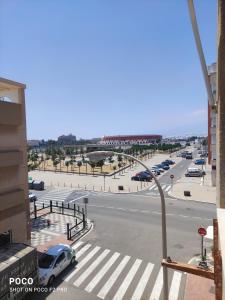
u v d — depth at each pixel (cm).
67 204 3894
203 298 1521
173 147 14862
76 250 2242
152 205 3694
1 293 1334
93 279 1772
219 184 959
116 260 2044
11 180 1938
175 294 1577
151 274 1822
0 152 1827
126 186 5191
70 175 6850
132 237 2509
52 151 13188
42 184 5103
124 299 1548
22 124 2044
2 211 1845
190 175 6153
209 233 1692
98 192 4712
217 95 1019
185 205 3650
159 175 6456
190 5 703
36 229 2775
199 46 807
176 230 2656
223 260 498
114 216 3203
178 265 1036
